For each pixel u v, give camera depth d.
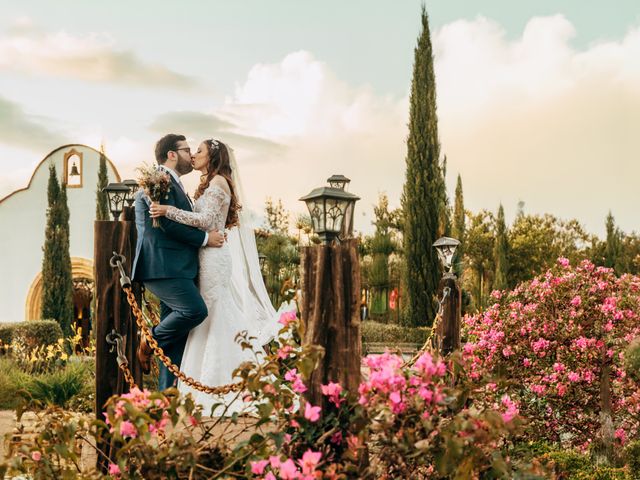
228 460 3.73
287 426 3.93
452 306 7.54
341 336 4.20
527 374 7.54
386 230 24.98
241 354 5.75
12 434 4.16
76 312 26.50
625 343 7.07
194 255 5.65
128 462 3.72
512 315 7.74
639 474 6.10
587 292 7.51
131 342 5.32
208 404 5.52
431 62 25.86
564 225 38.84
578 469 5.95
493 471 3.67
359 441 3.62
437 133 25.27
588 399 7.36
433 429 3.56
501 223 34.78
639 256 34.91
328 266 4.26
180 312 5.47
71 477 3.78
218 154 6.00
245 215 6.75
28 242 25.48
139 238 5.48
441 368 3.76
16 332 17.73
